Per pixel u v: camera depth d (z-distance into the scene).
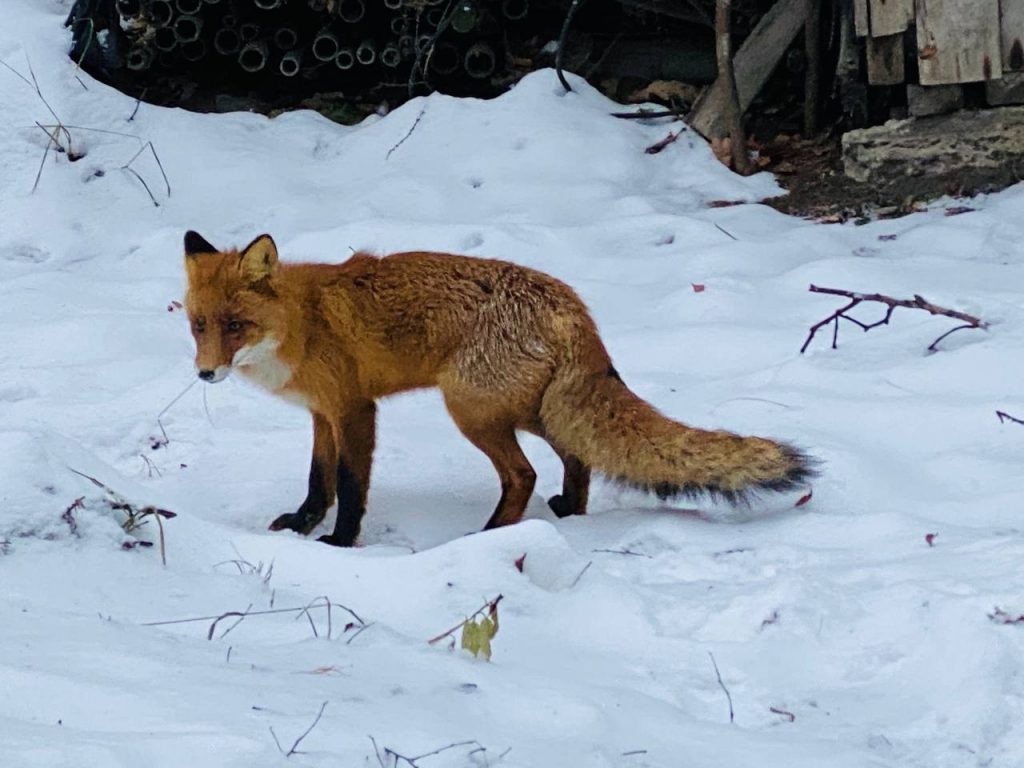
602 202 5.18
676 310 4.54
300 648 3.09
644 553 3.55
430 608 3.31
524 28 5.86
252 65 5.72
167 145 5.46
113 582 3.32
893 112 5.25
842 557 3.46
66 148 5.39
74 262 5.07
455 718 2.91
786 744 2.96
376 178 5.34
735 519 3.68
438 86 5.84
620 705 3.02
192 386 4.30
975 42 5.02
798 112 5.62
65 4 5.96
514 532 3.39
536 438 4.12
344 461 3.71
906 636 3.20
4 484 3.44
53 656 2.96
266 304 3.65
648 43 5.78
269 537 3.50
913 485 3.73
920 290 4.43
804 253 4.83
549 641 3.25
